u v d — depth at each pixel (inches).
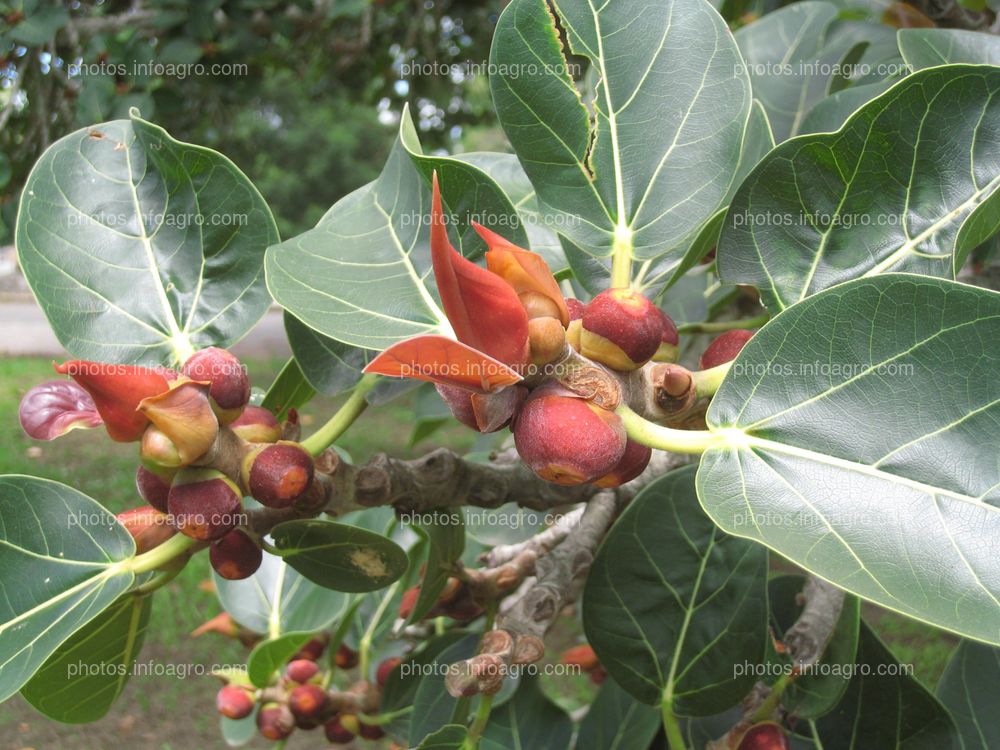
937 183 9.0
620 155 10.4
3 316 162.2
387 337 9.3
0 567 8.7
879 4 18.2
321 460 10.0
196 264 10.9
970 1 18.0
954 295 7.3
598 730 14.9
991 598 6.7
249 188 10.9
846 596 11.4
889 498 7.3
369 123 215.6
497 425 7.8
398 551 10.0
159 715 46.6
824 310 7.7
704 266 18.6
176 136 48.1
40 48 39.0
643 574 12.0
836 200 9.3
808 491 7.5
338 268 10.0
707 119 10.3
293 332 11.6
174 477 8.5
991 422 7.2
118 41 36.6
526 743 14.8
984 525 7.0
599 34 10.5
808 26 16.4
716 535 11.9
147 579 10.4
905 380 7.5
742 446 7.8
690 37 10.4
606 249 10.3
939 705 11.8
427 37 50.2
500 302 7.2
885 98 8.6
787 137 15.8
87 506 8.9
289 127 207.5
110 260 10.8
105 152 11.1
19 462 76.1
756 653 11.6
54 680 10.1
